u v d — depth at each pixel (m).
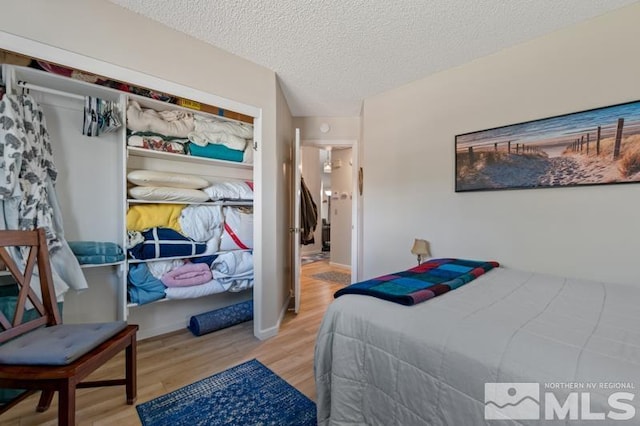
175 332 2.59
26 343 1.24
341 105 3.40
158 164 2.50
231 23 1.90
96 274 2.16
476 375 0.89
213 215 2.57
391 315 1.20
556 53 1.99
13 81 1.61
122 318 2.05
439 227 2.59
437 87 2.59
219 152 2.59
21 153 1.51
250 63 2.40
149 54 1.87
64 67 1.72
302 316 3.04
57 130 1.99
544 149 2.04
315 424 1.44
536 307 1.26
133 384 1.58
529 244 2.11
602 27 1.82
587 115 1.87
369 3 1.71
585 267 1.90
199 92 2.10
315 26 1.93
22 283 1.38
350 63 2.42
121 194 2.13
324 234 8.00
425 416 0.99
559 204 1.99
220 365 2.01
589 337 0.94
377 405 1.15
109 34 1.71
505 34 2.02
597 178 1.84
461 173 2.44
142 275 2.19
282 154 3.01
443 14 1.81
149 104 2.26
